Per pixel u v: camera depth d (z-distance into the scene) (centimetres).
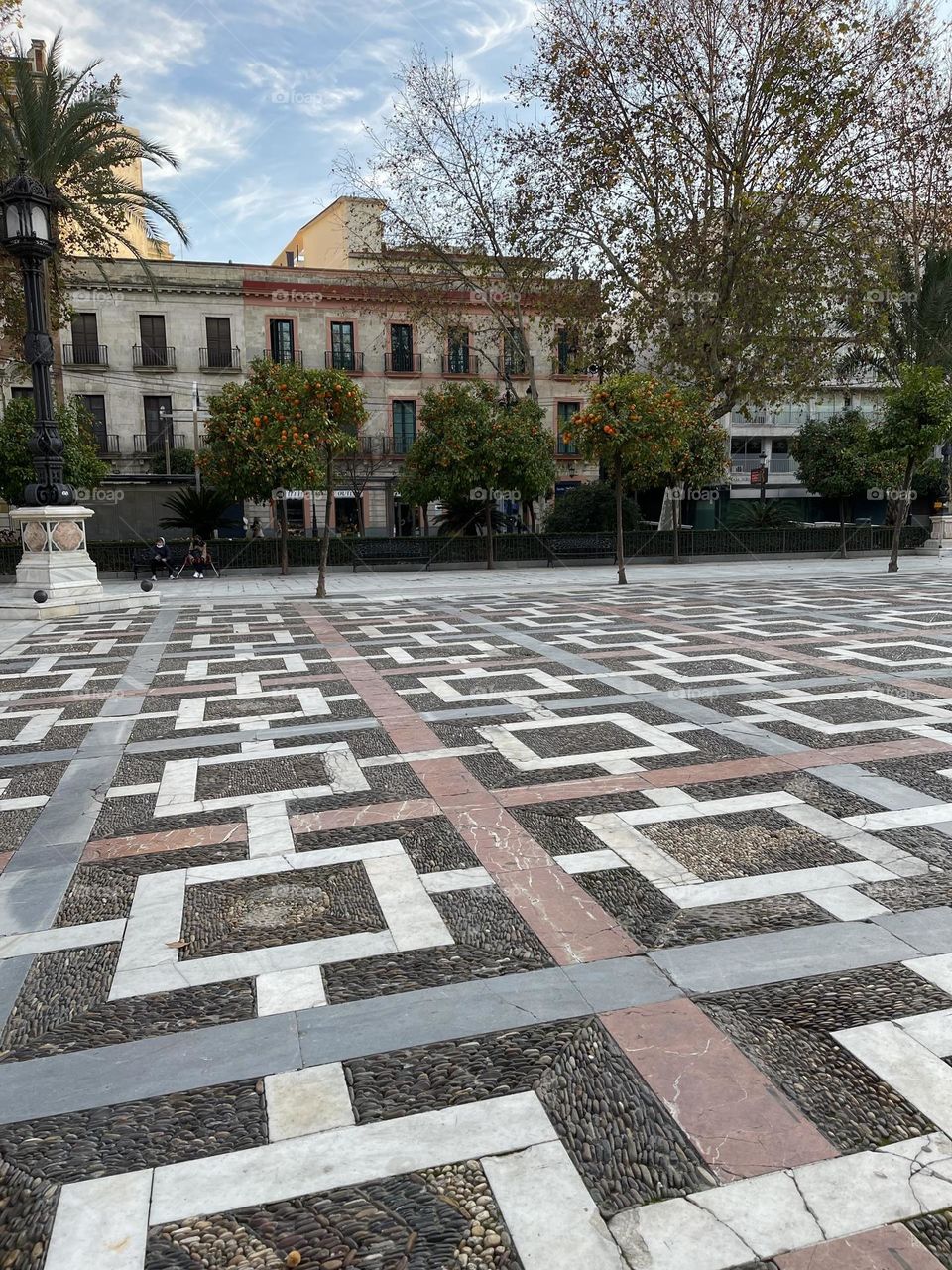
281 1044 229
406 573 2166
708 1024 233
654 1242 165
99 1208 177
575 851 351
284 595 1559
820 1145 189
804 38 1928
